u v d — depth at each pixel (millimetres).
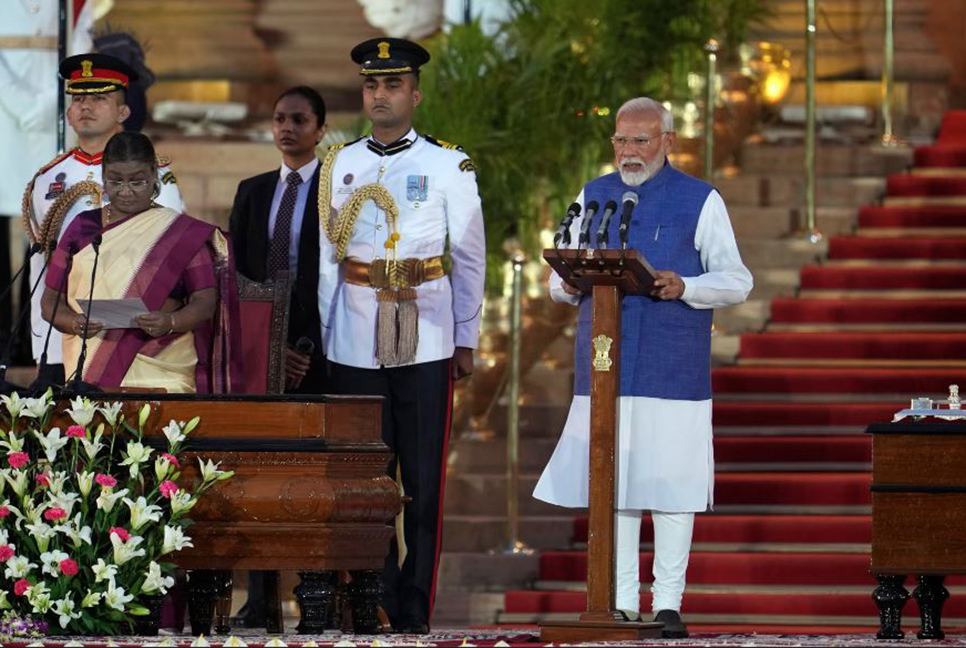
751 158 42031
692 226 21688
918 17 47031
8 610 19344
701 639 20062
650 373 21484
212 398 20078
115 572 19250
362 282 22984
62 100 36906
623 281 19703
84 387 20234
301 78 43125
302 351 24047
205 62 42969
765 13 42344
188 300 21516
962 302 36188
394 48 23141
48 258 23938
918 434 20469
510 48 35875
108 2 42969
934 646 18938
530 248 35406
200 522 19922
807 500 30828
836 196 40688
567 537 31031
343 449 20156
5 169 36812
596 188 22094
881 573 20531
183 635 20953
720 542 29938
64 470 19859
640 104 21922
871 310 36375
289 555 19984
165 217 21562
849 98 45844
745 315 36656
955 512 20391
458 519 30969
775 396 34188
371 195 23047
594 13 37000
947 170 41531
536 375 34688
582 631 19484
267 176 25922
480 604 29250
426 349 22812
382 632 22172
